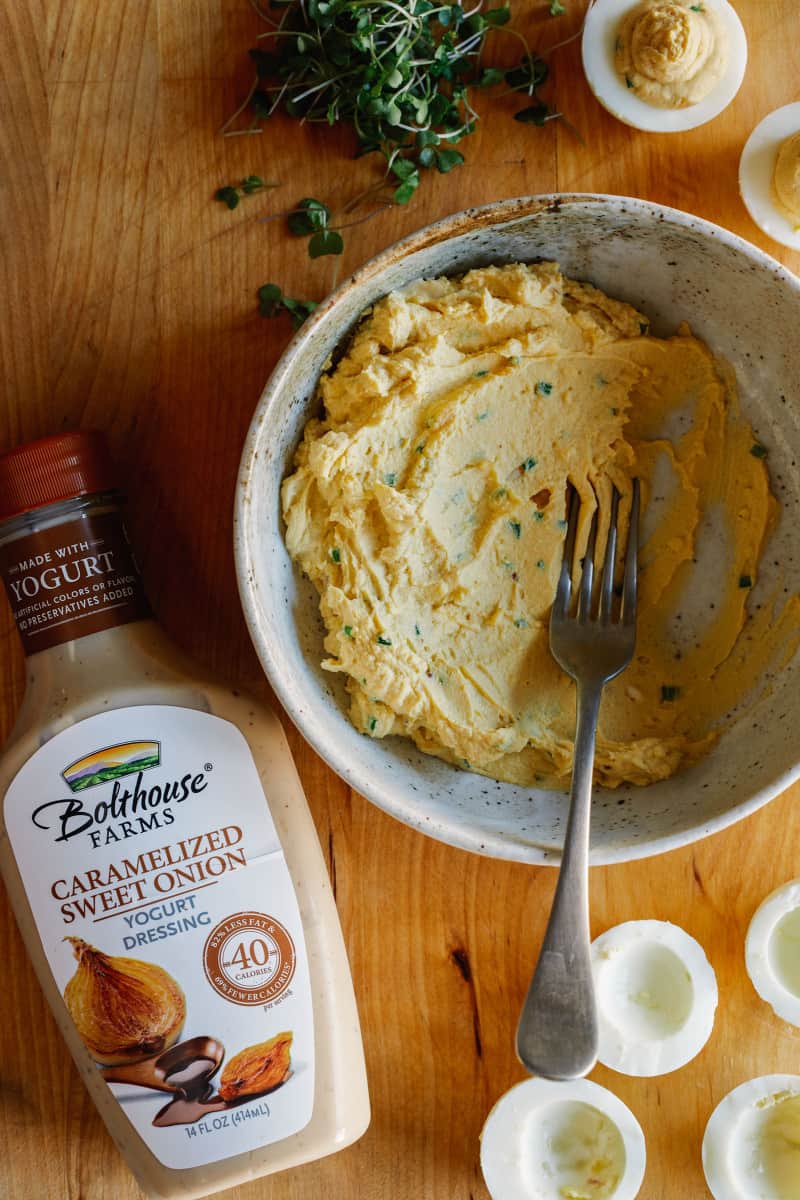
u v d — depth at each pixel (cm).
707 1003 48
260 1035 45
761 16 48
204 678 46
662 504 47
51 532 44
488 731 45
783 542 47
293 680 44
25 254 47
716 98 47
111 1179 48
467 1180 49
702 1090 49
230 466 48
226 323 48
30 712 45
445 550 45
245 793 45
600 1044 48
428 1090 49
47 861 45
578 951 43
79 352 48
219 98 47
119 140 47
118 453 48
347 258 48
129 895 45
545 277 46
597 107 48
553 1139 49
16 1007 48
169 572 48
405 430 45
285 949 45
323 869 47
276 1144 45
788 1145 49
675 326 47
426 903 49
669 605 48
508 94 48
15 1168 48
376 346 45
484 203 48
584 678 45
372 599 45
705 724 47
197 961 45
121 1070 45
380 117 47
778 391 46
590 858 44
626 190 48
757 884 49
